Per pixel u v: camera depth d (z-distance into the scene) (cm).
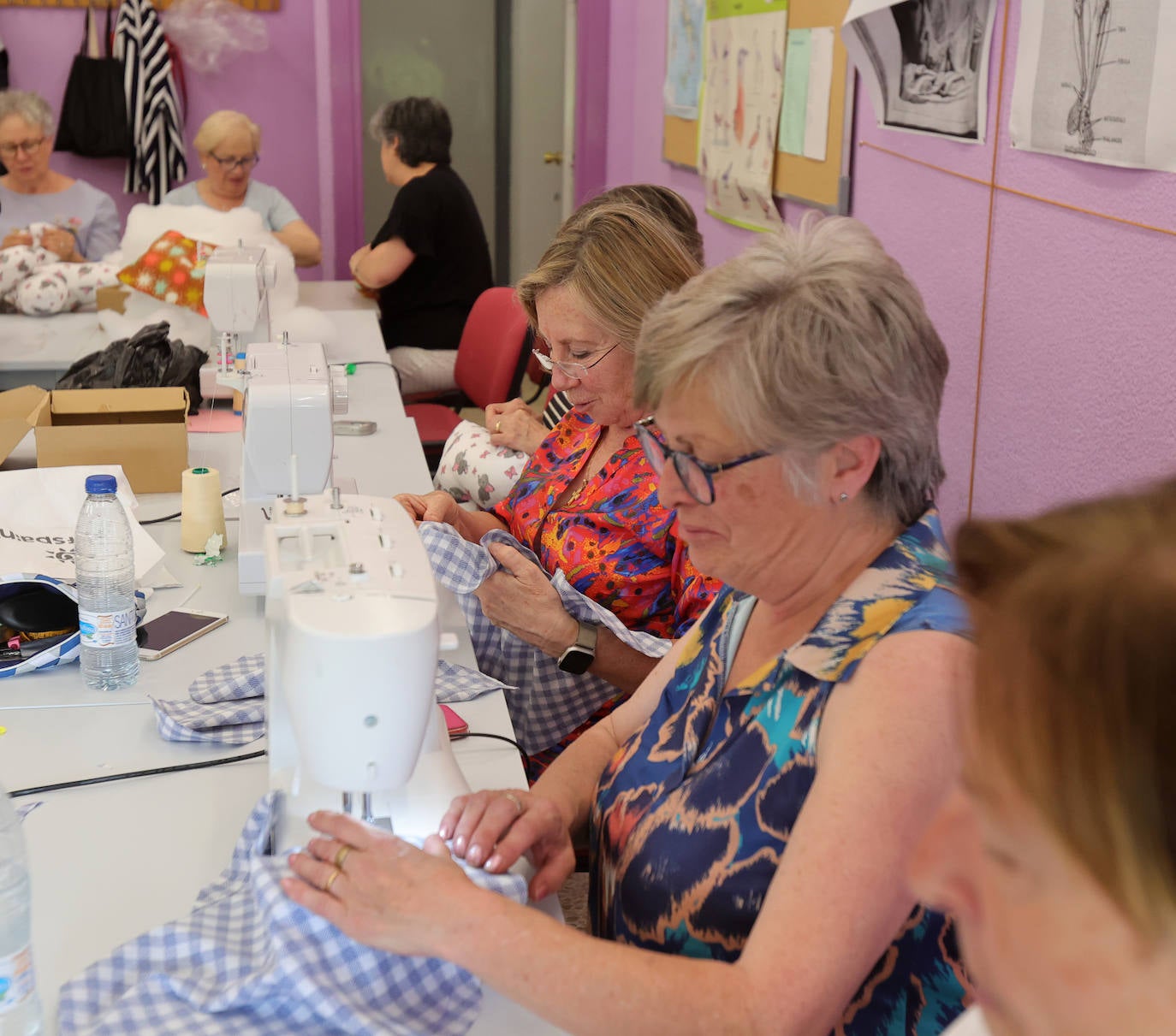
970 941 45
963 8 244
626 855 112
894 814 90
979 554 43
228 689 149
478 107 593
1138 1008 38
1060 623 38
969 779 43
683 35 446
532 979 89
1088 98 203
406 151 423
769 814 101
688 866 104
